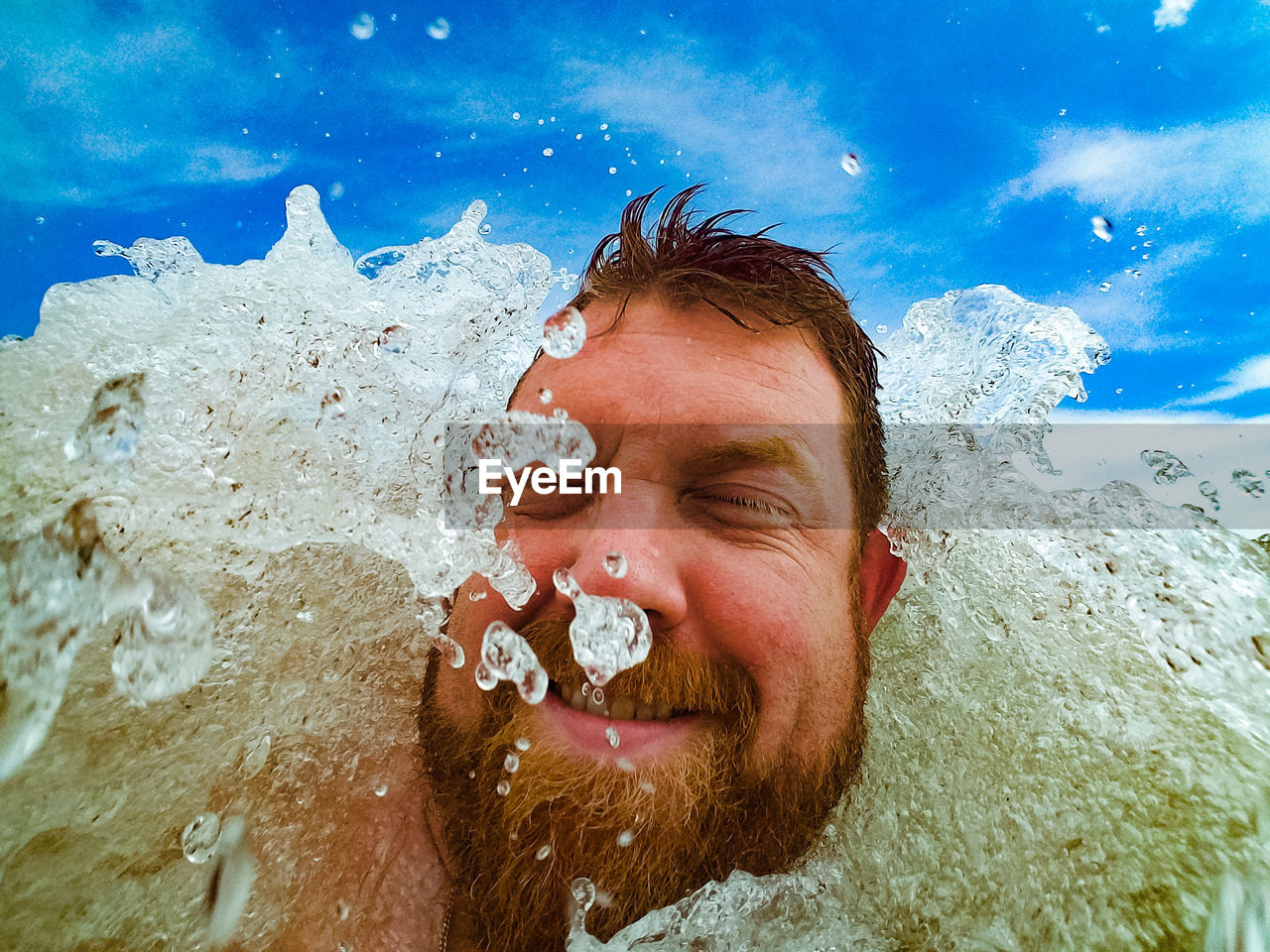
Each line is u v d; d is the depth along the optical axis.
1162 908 0.28
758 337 0.32
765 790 0.28
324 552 0.34
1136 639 0.35
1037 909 0.30
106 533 0.30
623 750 0.27
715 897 0.27
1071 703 0.34
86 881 0.28
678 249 0.34
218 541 0.32
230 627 0.32
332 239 0.42
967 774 0.34
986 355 0.44
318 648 0.33
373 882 0.30
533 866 0.26
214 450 0.33
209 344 0.35
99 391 0.32
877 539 0.37
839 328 0.36
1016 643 0.37
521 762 0.27
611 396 0.30
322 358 0.35
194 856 0.29
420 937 0.29
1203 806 0.30
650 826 0.26
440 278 0.42
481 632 0.29
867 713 0.36
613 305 0.33
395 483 0.33
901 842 0.32
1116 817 0.31
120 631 0.29
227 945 0.28
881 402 0.43
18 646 0.27
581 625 0.27
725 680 0.27
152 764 0.30
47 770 0.29
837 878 0.31
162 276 0.40
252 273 0.39
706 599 0.27
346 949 0.29
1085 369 0.43
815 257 0.36
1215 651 0.34
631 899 0.26
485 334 0.40
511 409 0.35
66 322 0.35
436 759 0.30
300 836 0.30
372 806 0.31
